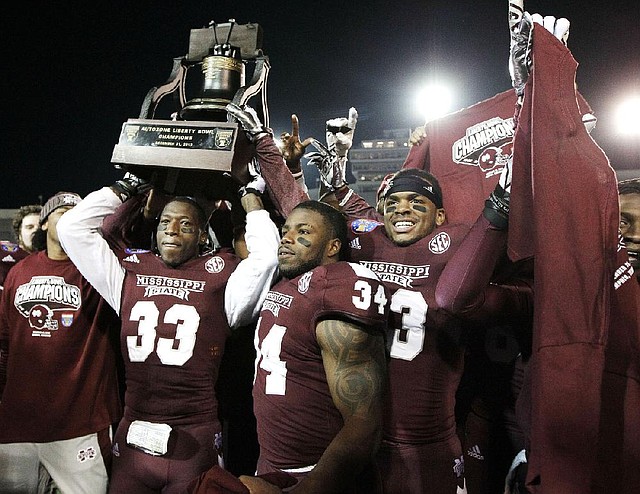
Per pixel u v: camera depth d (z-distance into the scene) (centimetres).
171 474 243
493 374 272
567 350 168
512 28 183
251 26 276
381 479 207
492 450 271
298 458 197
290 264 215
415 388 218
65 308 285
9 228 572
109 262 264
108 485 284
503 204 189
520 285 242
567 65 180
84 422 281
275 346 204
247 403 326
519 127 184
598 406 168
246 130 249
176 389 248
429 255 225
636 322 201
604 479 187
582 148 177
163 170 261
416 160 285
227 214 312
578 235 172
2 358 304
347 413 180
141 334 251
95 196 265
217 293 256
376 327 187
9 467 282
